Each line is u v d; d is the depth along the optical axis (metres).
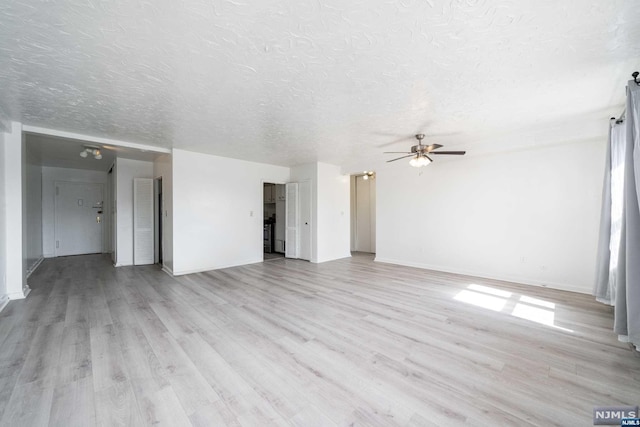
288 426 1.42
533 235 4.22
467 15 1.59
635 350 2.20
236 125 3.60
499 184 4.56
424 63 2.13
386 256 6.22
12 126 3.45
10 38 1.75
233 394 1.67
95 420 1.46
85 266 5.69
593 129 3.54
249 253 6.12
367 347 2.26
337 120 3.44
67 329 2.60
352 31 1.74
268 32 1.74
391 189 6.11
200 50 1.93
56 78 2.30
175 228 4.91
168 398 1.63
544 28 1.71
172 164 4.89
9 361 2.04
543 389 1.72
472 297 3.60
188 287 4.12
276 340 2.39
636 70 2.22
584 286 3.79
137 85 2.45
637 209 2.04
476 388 1.73
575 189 3.87
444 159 5.22
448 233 5.20
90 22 1.62
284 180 6.89
